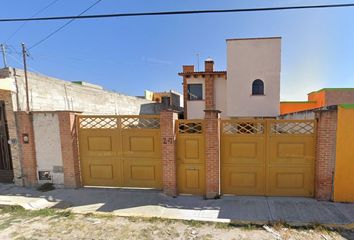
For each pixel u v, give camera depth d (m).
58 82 9.02
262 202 5.73
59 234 4.41
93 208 5.60
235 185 6.27
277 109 13.02
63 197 6.28
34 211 5.46
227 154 6.25
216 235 4.30
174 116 6.29
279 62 12.98
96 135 6.91
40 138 7.00
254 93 13.30
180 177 6.43
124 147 6.78
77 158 6.97
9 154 7.41
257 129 6.10
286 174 6.05
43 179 7.09
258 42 13.12
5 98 6.98
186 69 16.31
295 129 6.01
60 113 6.79
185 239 4.19
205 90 15.38
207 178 6.14
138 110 17.77
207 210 5.38
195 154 6.31
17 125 7.02
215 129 6.04
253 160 6.15
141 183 6.79
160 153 6.60
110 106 13.62
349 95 12.88
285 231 4.37
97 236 4.33
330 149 5.62
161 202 5.89
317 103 14.29
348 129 5.49
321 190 5.73
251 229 4.48
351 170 5.53
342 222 4.66
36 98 7.77
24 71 7.18
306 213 5.08
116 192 6.56
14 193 6.61
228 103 13.51
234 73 13.41
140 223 4.81
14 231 4.55
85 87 11.05
